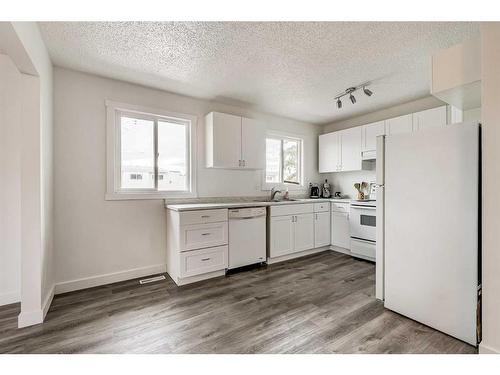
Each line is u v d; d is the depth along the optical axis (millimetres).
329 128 4766
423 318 1872
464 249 1665
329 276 2936
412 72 2625
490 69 1404
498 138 1375
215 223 2885
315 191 4594
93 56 2275
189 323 1902
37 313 1893
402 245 2010
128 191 2912
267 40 2029
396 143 2055
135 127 2971
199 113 3373
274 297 2365
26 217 1866
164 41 2041
